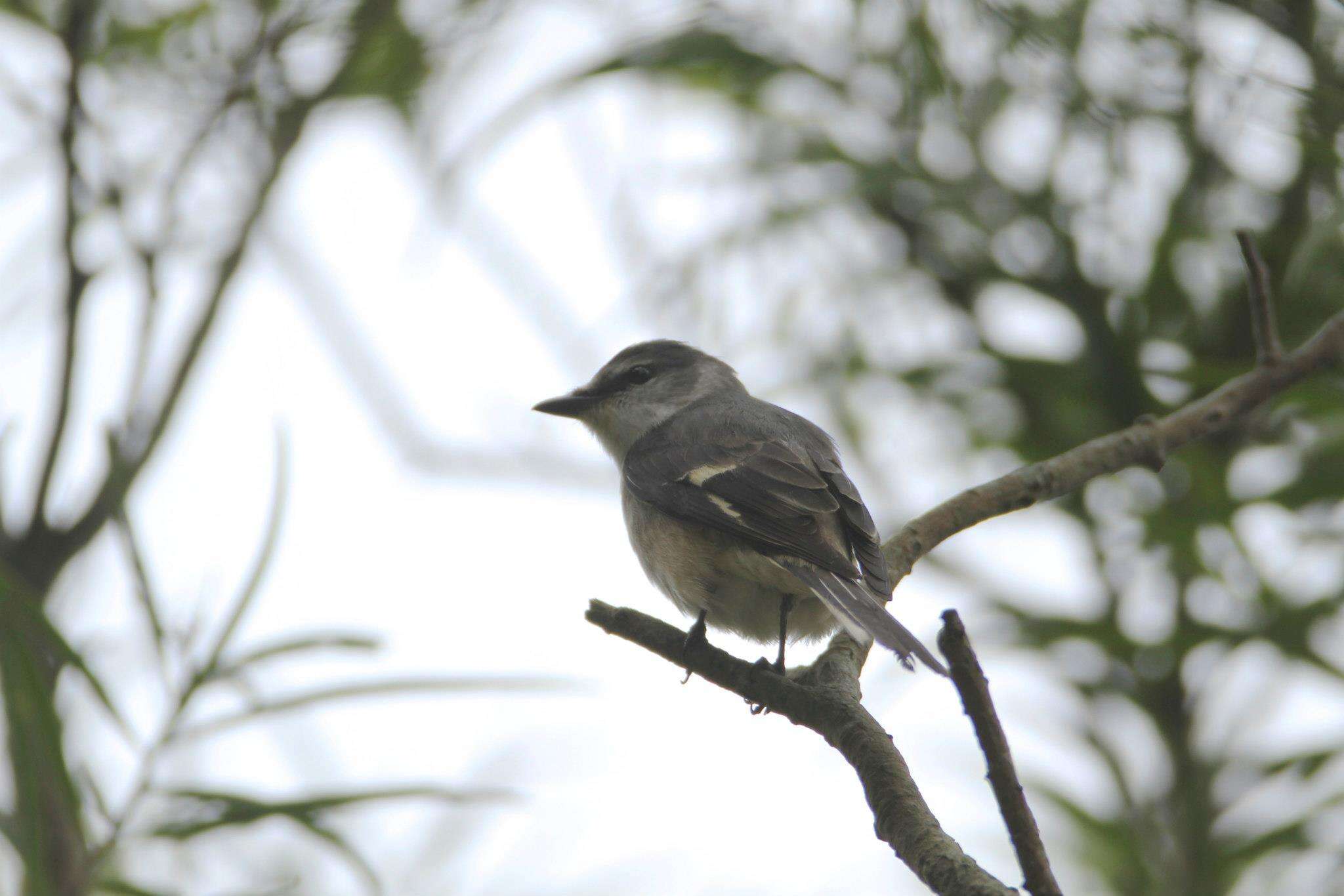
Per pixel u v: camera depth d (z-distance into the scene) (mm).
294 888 8820
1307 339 10328
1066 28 9680
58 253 9625
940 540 8461
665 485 9820
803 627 9539
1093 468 8305
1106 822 9789
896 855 5758
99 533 9336
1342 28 9312
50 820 7027
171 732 7250
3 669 6887
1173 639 9914
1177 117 9945
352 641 7492
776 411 10531
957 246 11250
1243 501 9992
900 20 10523
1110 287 10812
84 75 9945
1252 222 10352
